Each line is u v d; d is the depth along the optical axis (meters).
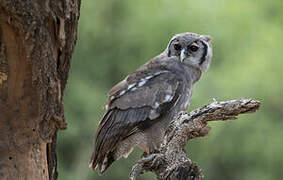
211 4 18.47
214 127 18.05
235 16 18.56
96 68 19.12
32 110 6.62
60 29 6.50
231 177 19.09
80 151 18.97
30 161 6.66
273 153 18.61
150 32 18.47
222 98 17.47
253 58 18.16
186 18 18.30
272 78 18.05
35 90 6.53
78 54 19.11
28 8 6.18
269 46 18.45
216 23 18.36
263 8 19.23
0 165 6.56
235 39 18.48
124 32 18.88
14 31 6.26
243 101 6.93
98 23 19.08
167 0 18.47
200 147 18.62
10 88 6.52
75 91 18.56
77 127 18.34
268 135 18.56
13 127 6.62
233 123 18.41
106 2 19.02
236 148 18.56
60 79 6.88
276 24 19.38
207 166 18.89
